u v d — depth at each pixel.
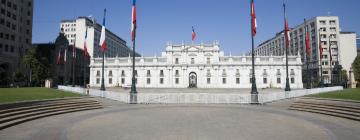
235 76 96.50
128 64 100.50
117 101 31.11
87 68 117.56
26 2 84.12
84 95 31.95
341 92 32.41
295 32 126.00
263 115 20.84
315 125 16.28
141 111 23.38
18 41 78.62
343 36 111.50
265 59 96.25
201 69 98.38
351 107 19.81
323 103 23.33
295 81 93.94
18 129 14.67
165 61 100.62
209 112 22.69
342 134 13.70
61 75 98.00
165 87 98.75
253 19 30.03
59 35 99.69
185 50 99.88
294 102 27.64
